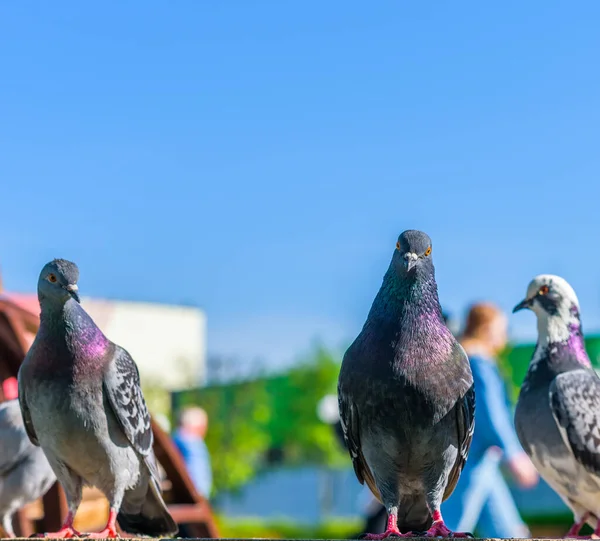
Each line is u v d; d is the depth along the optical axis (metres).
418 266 1.46
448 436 1.48
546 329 1.75
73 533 1.52
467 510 1.93
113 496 1.55
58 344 1.53
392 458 1.48
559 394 1.70
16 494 1.69
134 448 1.57
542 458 1.72
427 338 1.46
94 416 1.53
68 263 1.54
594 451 1.69
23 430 1.68
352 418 1.50
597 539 1.58
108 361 1.55
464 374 1.48
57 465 1.55
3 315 1.88
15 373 1.89
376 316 1.48
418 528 1.55
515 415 1.76
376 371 1.46
